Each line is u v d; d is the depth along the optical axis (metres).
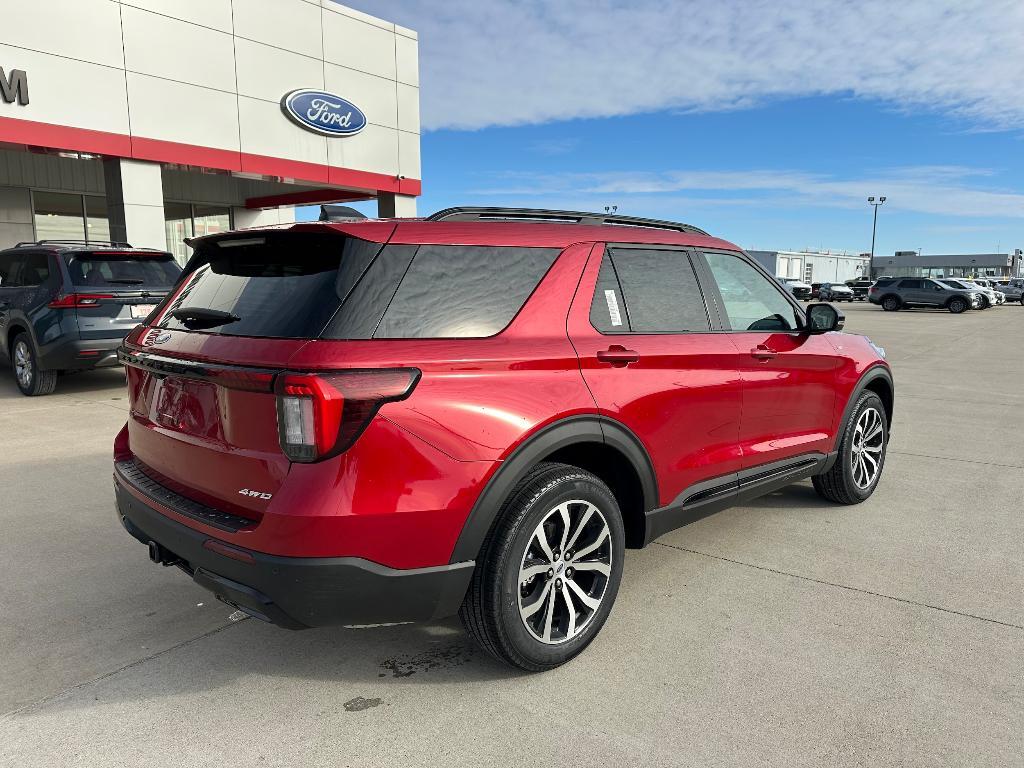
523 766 2.17
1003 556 3.79
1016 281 47.00
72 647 2.86
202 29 13.88
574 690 2.56
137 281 7.96
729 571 3.59
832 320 3.83
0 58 11.27
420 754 2.22
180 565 2.60
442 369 2.32
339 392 2.10
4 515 4.32
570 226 2.94
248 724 2.37
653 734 2.31
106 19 12.48
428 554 2.29
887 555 3.80
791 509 4.56
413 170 18.64
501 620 2.48
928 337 18.17
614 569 2.83
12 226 14.98
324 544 2.13
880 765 2.17
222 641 2.91
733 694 2.53
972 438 6.60
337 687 2.59
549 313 2.69
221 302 2.60
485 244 2.62
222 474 2.35
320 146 16.31
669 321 3.18
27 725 2.36
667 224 3.47
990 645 2.86
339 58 16.45
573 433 2.61
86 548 3.84
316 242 2.47
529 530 2.50
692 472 3.20
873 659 2.76
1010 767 2.16
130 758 2.20
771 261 75.38
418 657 2.80
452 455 2.30
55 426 6.61
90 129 12.41
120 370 10.31
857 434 4.49
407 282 2.38
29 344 7.91
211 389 2.36
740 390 3.42
